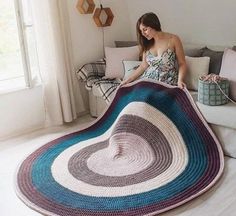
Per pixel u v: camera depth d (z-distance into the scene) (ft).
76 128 12.21
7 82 11.96
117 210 7.18
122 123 9.75
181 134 9.48
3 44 11.67
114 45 14.48
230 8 11.31
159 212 7.01
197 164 8.75
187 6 12.46
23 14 11.35
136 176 8.46
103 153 9.73
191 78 10.85
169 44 10.69
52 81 12.10
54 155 9.86
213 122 9.19
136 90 10.49
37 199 7.76
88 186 8.14
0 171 9.30
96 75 13.12
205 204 7.24
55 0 11.51
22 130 12.05
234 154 9.07
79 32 13.30
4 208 7.57
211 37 12.19
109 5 13.98
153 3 13.47
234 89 9.36
